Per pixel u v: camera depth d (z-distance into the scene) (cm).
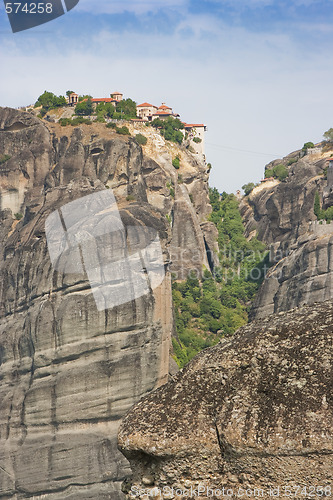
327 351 760
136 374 8344
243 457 733
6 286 9212
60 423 9425
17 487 9669
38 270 8019
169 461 765
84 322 8125
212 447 751
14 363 9581
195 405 779
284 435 715
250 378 770
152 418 784
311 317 802
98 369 8531
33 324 8712
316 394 731
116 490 9175
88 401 8838
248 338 804
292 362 764
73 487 9381
